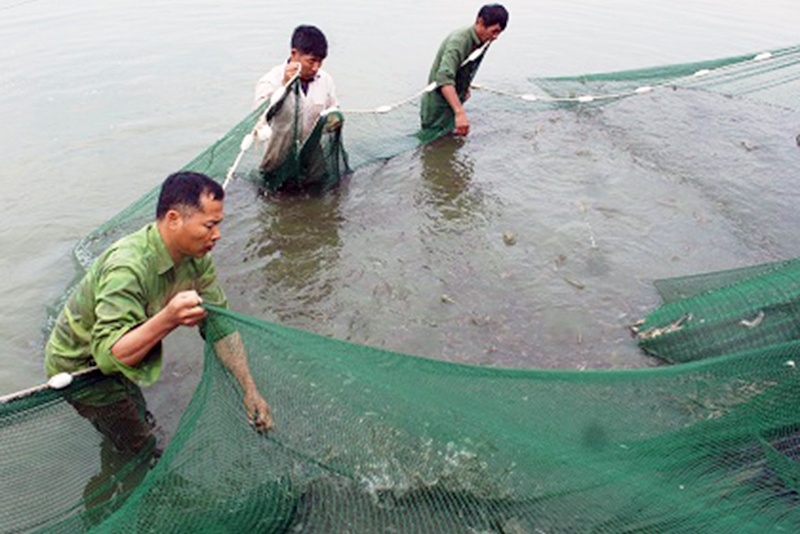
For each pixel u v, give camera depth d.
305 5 11.86
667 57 9.52
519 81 8.85
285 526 2.89
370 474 2.90
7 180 6.24
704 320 4.01
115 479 3.20
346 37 10.27
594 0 12.52
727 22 11.04
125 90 8.27
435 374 2.75
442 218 5.73
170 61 9.20
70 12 11.36
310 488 2.99
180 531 2.71
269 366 2.79
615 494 2.63
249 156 6.42
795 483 2.62
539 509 2.74
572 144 7.15
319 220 5.69
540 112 8.03
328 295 4.73
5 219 5.67
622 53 9.75
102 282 2.89
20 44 9.73
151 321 2.74
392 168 6.67
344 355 2.71
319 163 6.06
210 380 2.94
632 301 4.66
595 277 4.92
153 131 7.28
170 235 2.97
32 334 4.33
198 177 2.90
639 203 5.93
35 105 7.79
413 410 2.71
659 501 2.58
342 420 2.80
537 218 5.71
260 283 4.84
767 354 3.06
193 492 2.79
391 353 2.79
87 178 6.34
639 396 2.90
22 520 2.87
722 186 6.19
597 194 6.09
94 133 7.19
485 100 8.24
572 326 4.42
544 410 2.78
